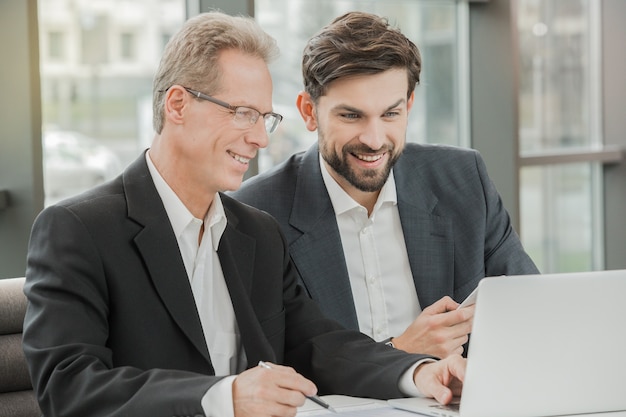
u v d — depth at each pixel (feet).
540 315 6.18
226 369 7.39
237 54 7.03
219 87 6.97
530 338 6.16
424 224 9.27
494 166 17.98
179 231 7.20
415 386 6.91
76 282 6.60
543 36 19.60
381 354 7.34
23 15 11.71
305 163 9.29
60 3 12.85
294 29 15.96
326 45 8.46
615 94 20.66
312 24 16.14
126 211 6.99
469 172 9.64
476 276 9.36
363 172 8.57
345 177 8.66
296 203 9.06
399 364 7.10
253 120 7.05
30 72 11.77
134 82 13.69
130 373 6.25
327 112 8.55
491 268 9.72
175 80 7.04
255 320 7.43
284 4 15.79
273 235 7.98
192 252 7.33
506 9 17.63
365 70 8.29
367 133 8.41
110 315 6.82
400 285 9.23
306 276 8.80
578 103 20.27
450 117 17.93
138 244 6.89
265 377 5.97
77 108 13.11
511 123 17.79
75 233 6.71
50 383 6.23
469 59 17.92
